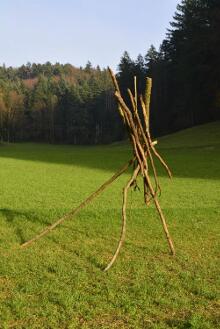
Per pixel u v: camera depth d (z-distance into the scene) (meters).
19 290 8.92
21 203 19.84
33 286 9.08
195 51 77.69
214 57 76.25
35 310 8.00
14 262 10.66
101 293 8.81
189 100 85.44
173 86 97.00
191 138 64.38
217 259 11.18
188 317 7.83
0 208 18.20
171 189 24.88
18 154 62.34
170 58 96.44
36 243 12.36
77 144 132.62
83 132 136.50
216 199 21.23
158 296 8.70
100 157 50.00
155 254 11.55
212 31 74.31
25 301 8.31
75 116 137.25
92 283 9.39
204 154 48.81
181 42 85.88
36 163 44.59
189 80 82.12
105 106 136.62
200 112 86.12
